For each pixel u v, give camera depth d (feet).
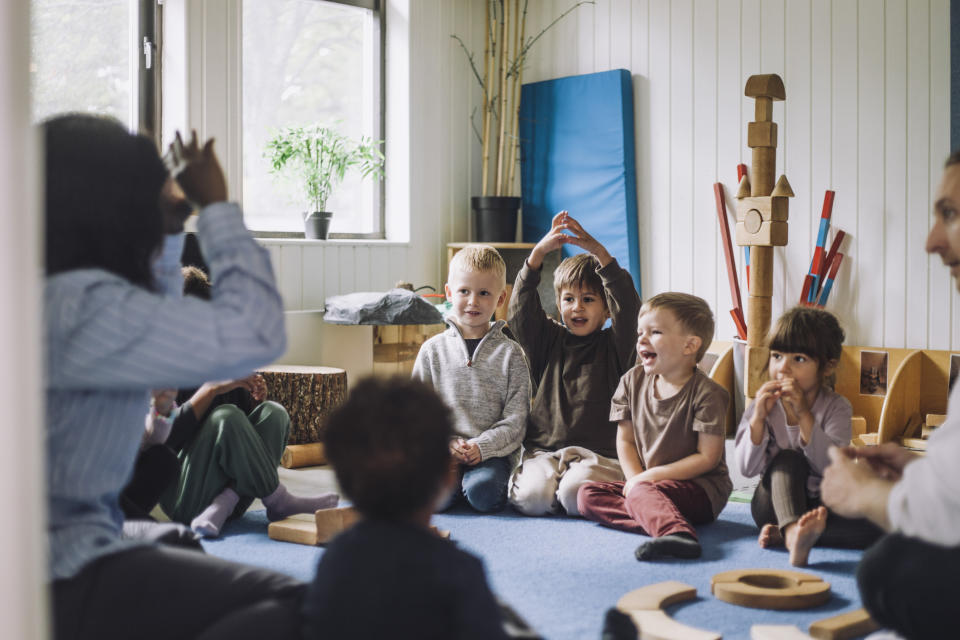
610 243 14.75
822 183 12.92
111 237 3.71
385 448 3.59
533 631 3.65
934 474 3.68
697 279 14.17
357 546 3.53
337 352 13.16
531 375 9.11
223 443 7.48
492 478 8.17
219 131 12.96
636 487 7.45
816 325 7.25
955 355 11.32
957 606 3.72
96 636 3.48
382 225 15.48
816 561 6.64
